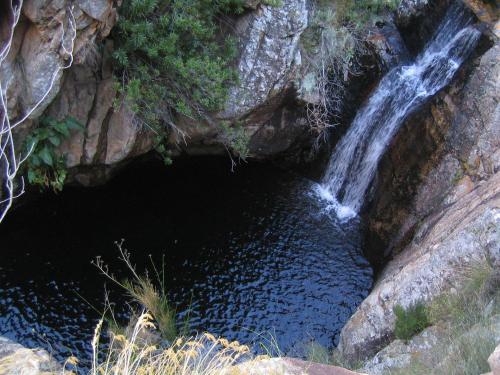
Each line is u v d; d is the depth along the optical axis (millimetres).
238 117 9898
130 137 9531
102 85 9039
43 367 4070
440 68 9961
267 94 9727
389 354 6223
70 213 10406
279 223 10750
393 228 9344
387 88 10602
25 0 6820
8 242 9789
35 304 8969
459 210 7441
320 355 7766
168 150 10703
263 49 9359
